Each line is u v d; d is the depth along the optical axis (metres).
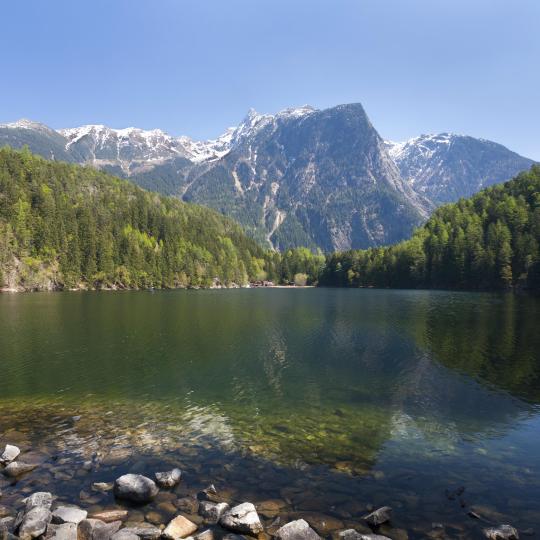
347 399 28.05
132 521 13.30
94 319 68.12
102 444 19.86
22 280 149.50
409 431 22.14
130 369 35.97
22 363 37.66
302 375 34.47
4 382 31.69
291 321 68.31
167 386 31.03
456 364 38.06
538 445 20.28
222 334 54.25
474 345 46.31
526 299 111.19
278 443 20.27
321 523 13.30
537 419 24.12
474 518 13.64
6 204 164.00
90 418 23.91
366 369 36.53
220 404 26.88
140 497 14.45
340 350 44.56
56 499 14.55
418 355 41.91
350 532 12.42
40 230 164.00
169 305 97.38
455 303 100.00
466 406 26.56
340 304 103.25
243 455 18.72
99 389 30.09
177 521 12.98
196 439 20.70
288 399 27.97
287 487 15.70
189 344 47.34
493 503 14.64
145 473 16.72
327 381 32.69
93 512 13.76
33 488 15.36
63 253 163.38
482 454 19.16
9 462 17.48
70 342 47.59
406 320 68.38
